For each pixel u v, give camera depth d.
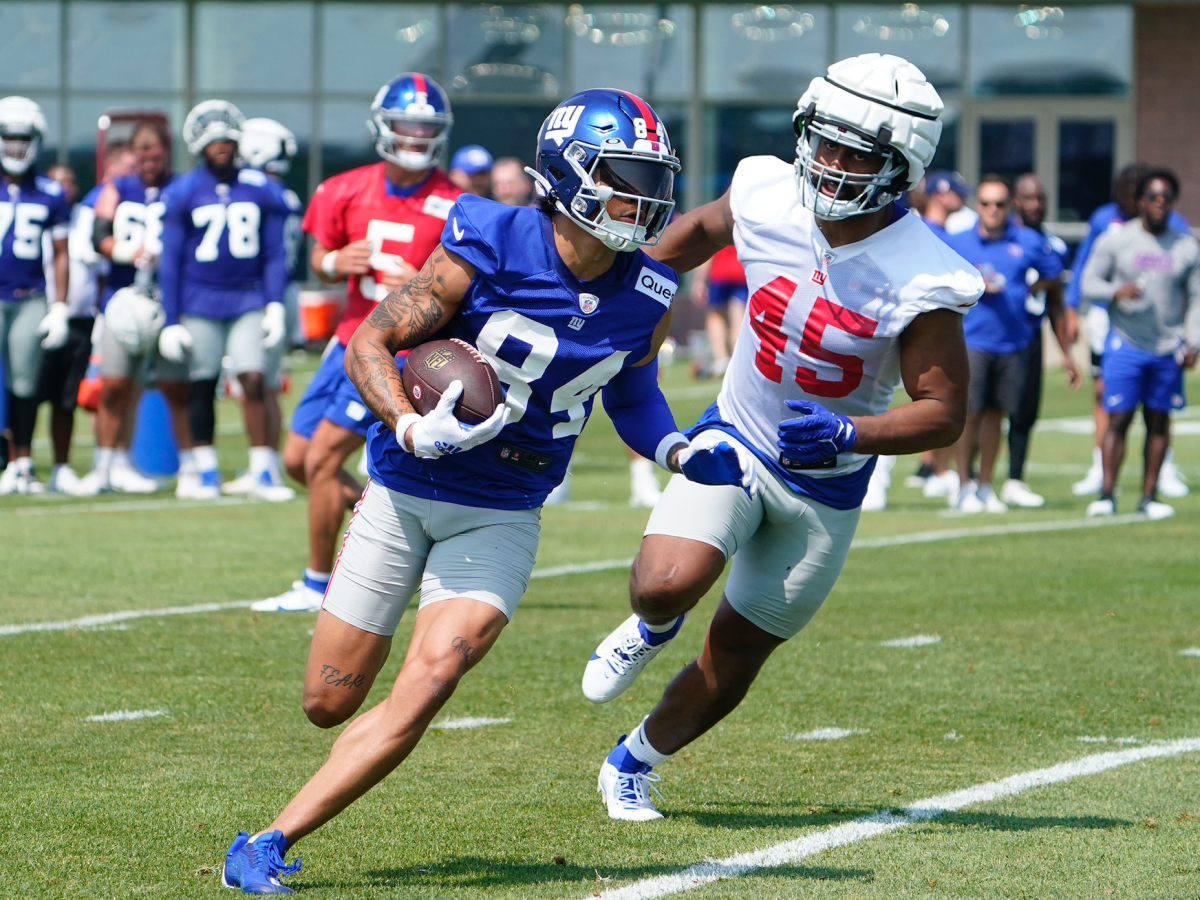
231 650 25.42
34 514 41.84
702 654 17.34
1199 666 25.06
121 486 47.94
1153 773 18.95
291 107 100.88
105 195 45.06
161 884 14.49
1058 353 96.12
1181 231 42.72
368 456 15.48
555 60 100.88
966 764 19.41
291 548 36.66
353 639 15.27
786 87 100.62
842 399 16.48
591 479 53.78
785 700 22.72
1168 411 43.47
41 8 100.06
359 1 100.19
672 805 17.64
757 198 16.62
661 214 14.45
